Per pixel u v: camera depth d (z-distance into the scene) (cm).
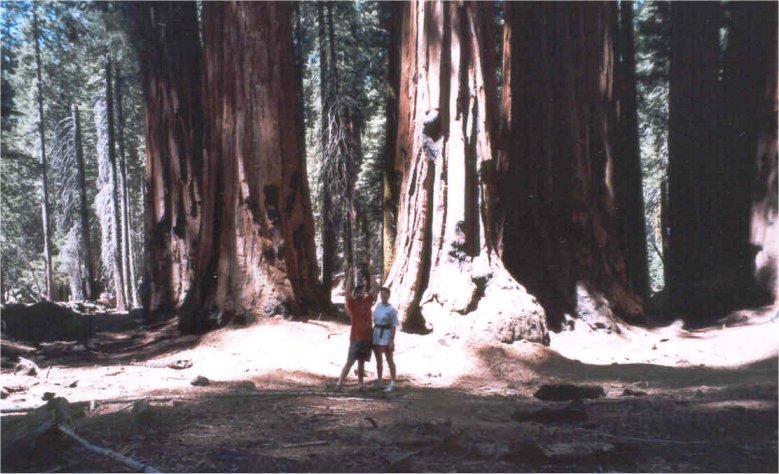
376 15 2972
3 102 2703
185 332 1708
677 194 2219
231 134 1697
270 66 1702
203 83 1800
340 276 3372
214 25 1755
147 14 2227
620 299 1816
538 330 1474
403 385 1204
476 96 1592
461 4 1587
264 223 1670
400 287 1588
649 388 1160
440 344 1463
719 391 1082
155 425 794
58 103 4159
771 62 2014
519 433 776
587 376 1305
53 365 1434
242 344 1508
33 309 1892
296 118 1783
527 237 1819
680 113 2222
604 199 1916
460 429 798
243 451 685
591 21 1916
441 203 1562
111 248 3866
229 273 1672
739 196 2100
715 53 2211
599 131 1923
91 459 656
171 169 2186
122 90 3716
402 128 1697
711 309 2048
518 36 1902
